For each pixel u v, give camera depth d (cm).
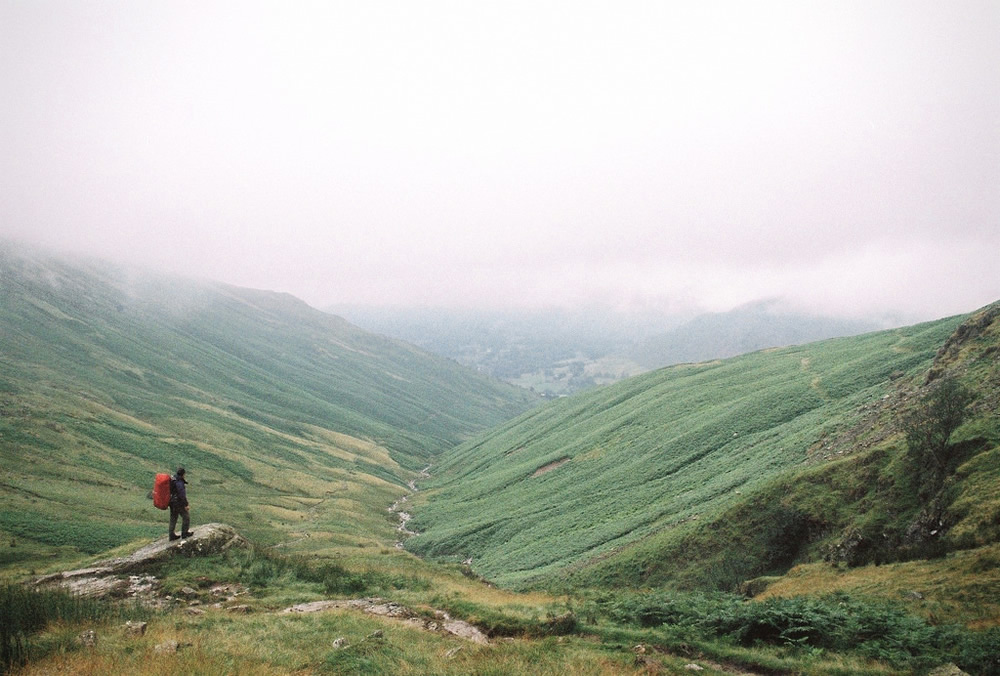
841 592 2664
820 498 4859
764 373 14875
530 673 1555
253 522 11112
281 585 2542
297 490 15388
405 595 2577
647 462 11281
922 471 4178
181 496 2659
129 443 14300
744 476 7619
